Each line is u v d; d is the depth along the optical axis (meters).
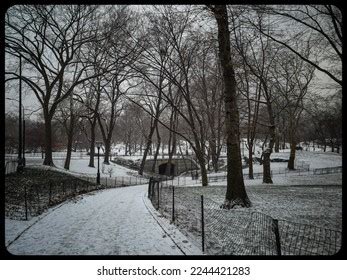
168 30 27.28
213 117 45.88
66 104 43.22
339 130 51.53
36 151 66.38
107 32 30.97
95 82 46.72
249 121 35.53
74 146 89.31
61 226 11.61
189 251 8.62
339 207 14.01
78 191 24.62
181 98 40.94
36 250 8.72
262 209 13.75
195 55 28.72
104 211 15.03
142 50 27.53
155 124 52.59
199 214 13.62
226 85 15.38
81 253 8.47
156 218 13.19
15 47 29.88
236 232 10.27
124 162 65.88
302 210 13.38
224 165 61.16
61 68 34.19
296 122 45.28
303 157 56.19
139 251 8.63
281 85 34.31
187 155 74.00
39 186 22.12
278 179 35.62
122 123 90.56
